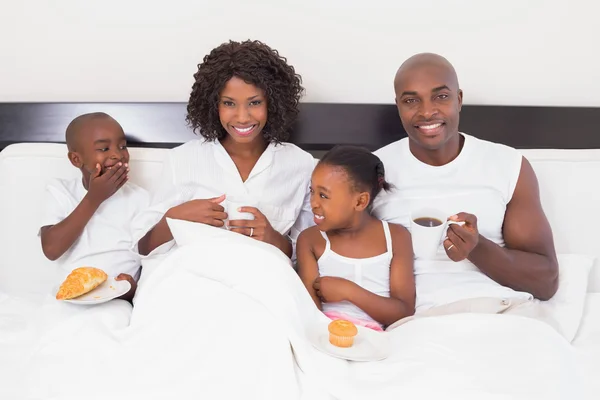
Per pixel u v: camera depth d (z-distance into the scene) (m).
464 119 1.52
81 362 0.96
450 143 1.23
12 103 1.49
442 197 1.24
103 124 1.26
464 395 0.84
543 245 1.20
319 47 1.54
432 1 1.51
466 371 0.89
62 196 1.32
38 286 1.39
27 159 1.38
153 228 1.26
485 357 0.92
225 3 1.50
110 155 1.27
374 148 1.52
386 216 1.28
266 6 1.51
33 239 1.38
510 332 0.98
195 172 1.31
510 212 1.24
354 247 1.20
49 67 1.54
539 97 1.58
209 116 1.30
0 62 1.54
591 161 1.39
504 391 0.85
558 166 1.39
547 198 1.39
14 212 1.38
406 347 0.98
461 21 1.52
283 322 0.95
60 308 1.13
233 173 1.31
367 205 1.17
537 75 1.56
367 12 1.51
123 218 1.33
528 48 1.54
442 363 0.91
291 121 1.38
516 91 1.57
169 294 1.05
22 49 1.53
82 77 1.55
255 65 1.22
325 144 1.52
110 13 1.50
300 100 1.57
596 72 1.56
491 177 1.23
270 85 1.26
